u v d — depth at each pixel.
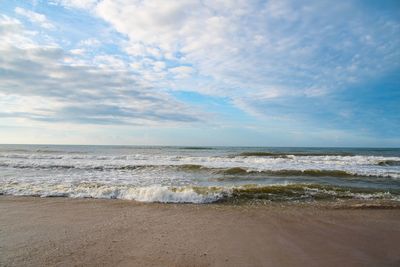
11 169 14.06
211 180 11.58
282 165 16.81
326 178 12.41
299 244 4.54
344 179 12.16
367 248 4.39
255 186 9.23
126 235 4.86
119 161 18.25
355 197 8.46
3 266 3.55
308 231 5.24
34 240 4.54
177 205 7.30
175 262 3.75
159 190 8.12
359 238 4.87
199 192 8.35
